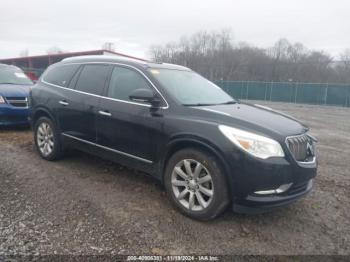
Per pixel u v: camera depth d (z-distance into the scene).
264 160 3.35
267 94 37.91
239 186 3.41
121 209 3.89
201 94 4.63
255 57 62.81
